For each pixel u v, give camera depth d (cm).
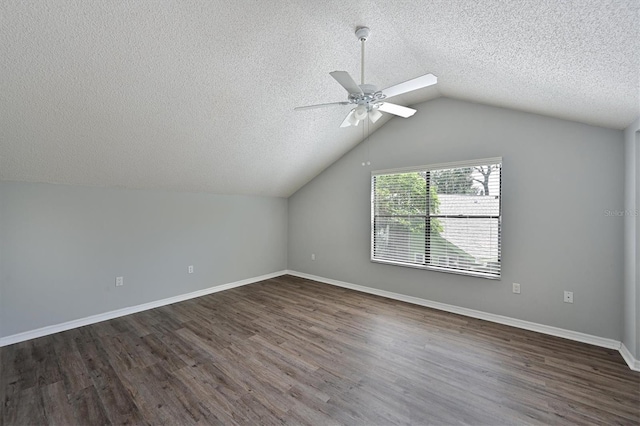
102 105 225
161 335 281
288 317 329
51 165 267
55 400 183
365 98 215
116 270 333
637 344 220
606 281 256
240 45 213
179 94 240
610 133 253
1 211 261
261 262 505
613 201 252
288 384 202
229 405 180
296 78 264
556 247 279
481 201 323
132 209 347
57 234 292
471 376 211
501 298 310
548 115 278
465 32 173
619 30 125
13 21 156
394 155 395
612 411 173
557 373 214
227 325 306
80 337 277
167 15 177
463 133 334
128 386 198
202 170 363
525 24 144
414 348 254
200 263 416
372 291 423
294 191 532
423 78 188
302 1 179
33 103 206
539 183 287
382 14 184
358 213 440
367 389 196
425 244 367
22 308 271
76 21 165
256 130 322
